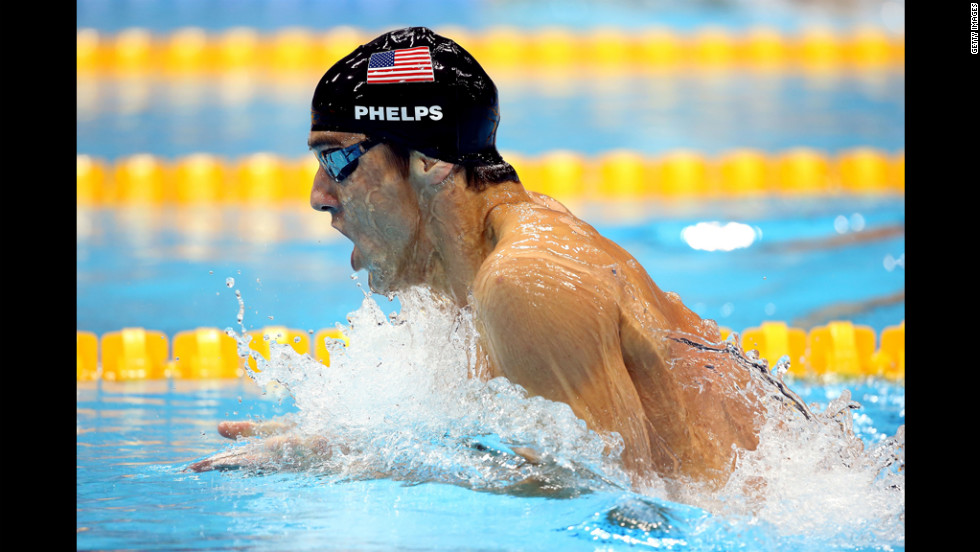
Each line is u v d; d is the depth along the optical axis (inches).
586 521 222.8
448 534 218.2
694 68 1302.9
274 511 238.2
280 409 438.6
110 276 697.0
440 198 241.0
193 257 744.3
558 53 1314.0
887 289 668.1
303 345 557.6
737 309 632.4
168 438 359.3
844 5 1505.9
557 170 941.2
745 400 245.4
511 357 213.9
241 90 1174.3
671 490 230.1
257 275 700.0
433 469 261.6
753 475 231.0
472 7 1454.2
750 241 790.5
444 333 259.0
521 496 243.3
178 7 1411.2
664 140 1015.0
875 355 560.1
